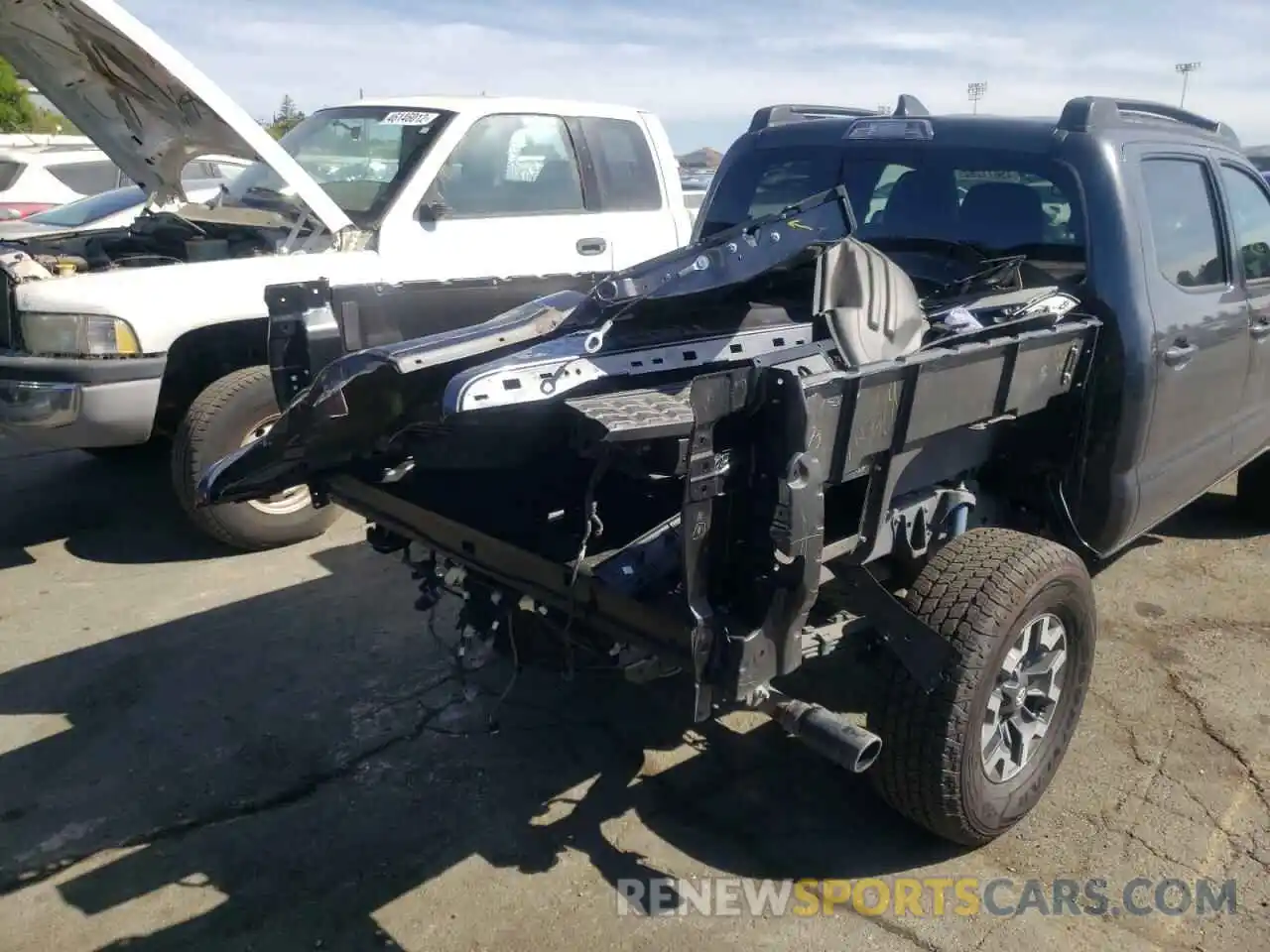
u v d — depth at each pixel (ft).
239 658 13.70
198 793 10.86
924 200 13.26
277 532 17.16
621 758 11.55
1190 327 12.48
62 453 22.70
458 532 9.77
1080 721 12.16
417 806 10.68
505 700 12.72
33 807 10.60
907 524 9.97
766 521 7.54
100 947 8.77
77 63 17.74
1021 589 9.07
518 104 20.63
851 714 12.24
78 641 14.16
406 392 9.25
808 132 14.61
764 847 10.09
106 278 15.74
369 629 14.56
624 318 8.93
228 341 17.33
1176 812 10.57
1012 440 11.70
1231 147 14.89
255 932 8.94
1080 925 9.04
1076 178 11.87
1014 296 11.37
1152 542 17.62
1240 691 12.85
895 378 8.46
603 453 7.70
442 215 18.97
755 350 9.66
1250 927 9.01
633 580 8.30
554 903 9.29
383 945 8.80
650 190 22.80
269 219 19.17
